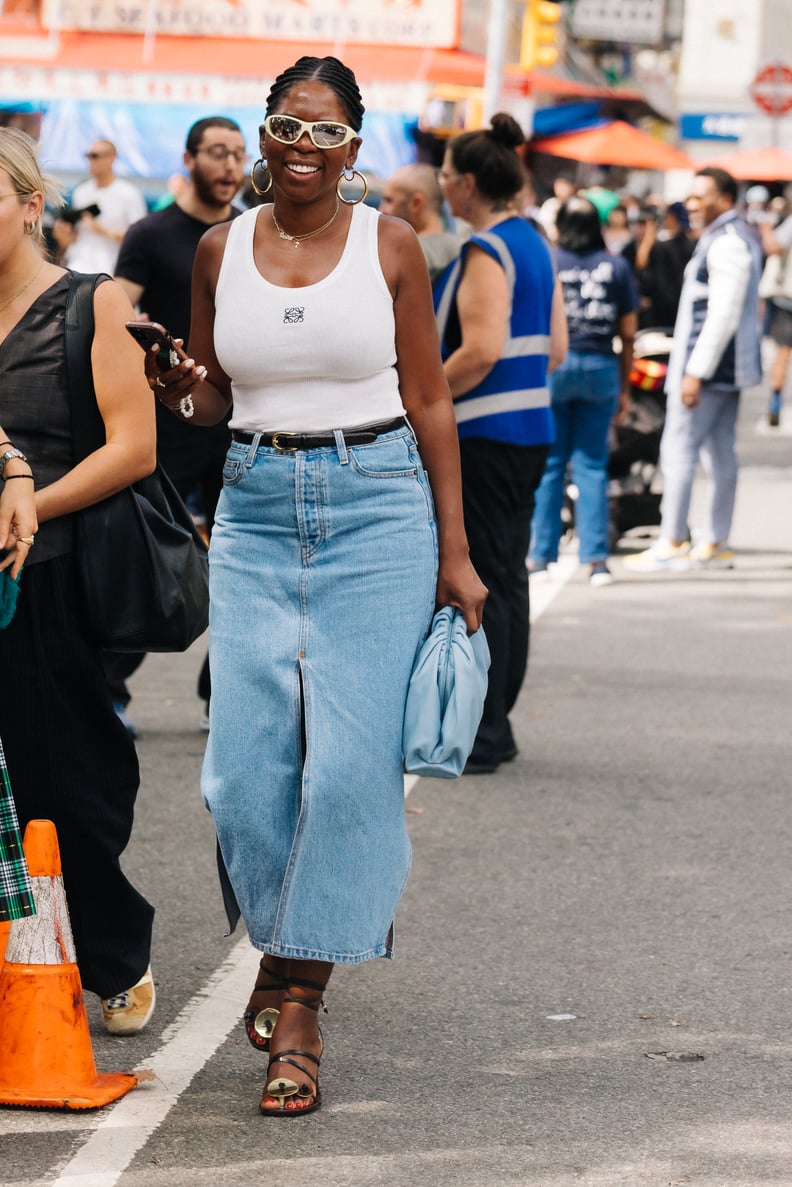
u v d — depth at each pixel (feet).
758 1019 20.66
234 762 17.90
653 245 77.05
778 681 39.47
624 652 42.19
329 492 17.76
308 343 17.52
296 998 18.12
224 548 18.22
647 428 56.08
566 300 47.21
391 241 17.81
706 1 219.00
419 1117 17.83
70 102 98.89
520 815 29.09
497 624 31.12
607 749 33.50
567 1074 19.01
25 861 17.89
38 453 18.37
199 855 26.61
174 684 38.63
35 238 18.44
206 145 32.12
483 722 31.60
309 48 98.48
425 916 24.17
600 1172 16.61
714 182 50.70
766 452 80.59
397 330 18.03
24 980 18.03
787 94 117.60
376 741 17.80
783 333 86.63
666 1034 20.16
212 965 22.11
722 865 26.55
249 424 17.97
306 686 17.78
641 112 135.23
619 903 24.79
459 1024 20.42
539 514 50.37
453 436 18.42
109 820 18.88
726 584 51.21
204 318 18.45
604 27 137.90
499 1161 16.80
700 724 35.47
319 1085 18.58
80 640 18.53
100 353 18.31
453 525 18.40
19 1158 16.63
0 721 18.40
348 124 17.52
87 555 18.34
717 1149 17.17
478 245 29.68
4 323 18.33
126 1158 16.67
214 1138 17.20
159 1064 19.01
